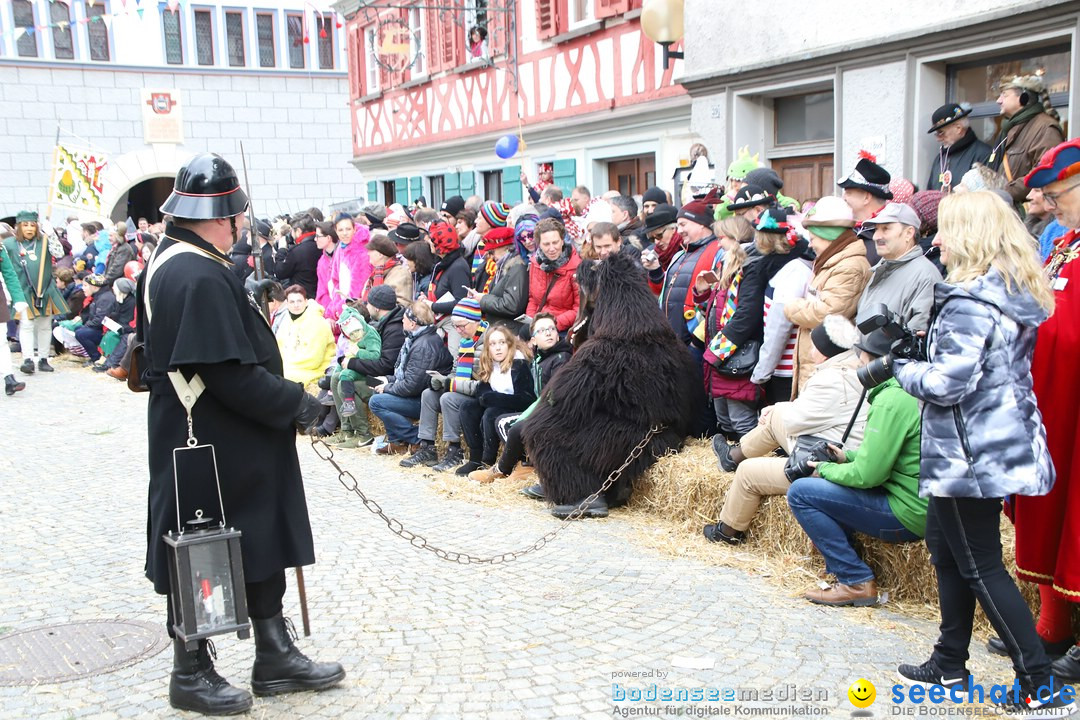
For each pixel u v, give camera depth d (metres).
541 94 13.13
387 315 7.99
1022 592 3.81
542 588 4.52
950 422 3.12
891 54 7.34
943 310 3.11
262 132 24.02
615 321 5.73
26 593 4.64
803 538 4.64
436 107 16.34
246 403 3.23
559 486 5.73
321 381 8.46
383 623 4.14
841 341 4.45
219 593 3.19
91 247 15.14
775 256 5.40
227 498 3.30
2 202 21.89
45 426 9.04
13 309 11.68
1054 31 6.23
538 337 6.40
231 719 3.30
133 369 3.48
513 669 3.64
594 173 12.34
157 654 3.86
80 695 3.51
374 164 19.36
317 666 3.52
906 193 5.46
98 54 22.44
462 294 7.91
